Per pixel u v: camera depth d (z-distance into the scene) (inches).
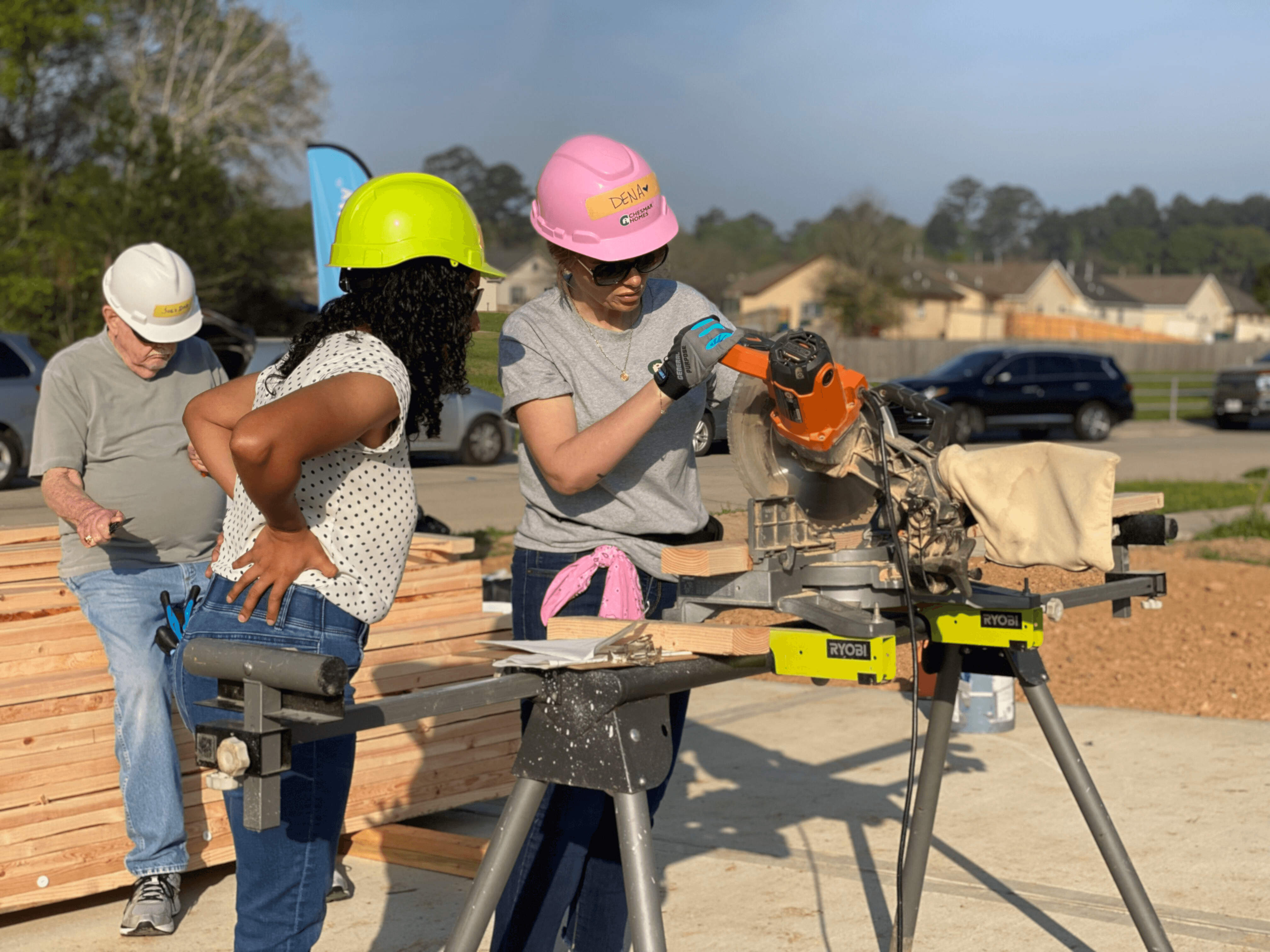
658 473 100.8
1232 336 3973.9
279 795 67.1
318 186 223.9
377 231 83.8
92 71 1411.2
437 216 85.0
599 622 89.0
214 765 66.6
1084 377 898.1
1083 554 80.3
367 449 81.8
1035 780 183.8
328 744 85.0
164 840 133.7
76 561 134.1
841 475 89.5
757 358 83.7
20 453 168.4
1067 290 3550.7
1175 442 908.6
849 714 226.1
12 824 130.1
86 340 135.4
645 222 93.0
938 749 112.7
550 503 102.5
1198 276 4067.4
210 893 145.2
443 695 74.4
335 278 224.2
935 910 137.8
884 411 90.0
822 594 91.0
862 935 131.6
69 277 1111.6
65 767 133.3
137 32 1403.8
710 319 86.7
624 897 108.6
